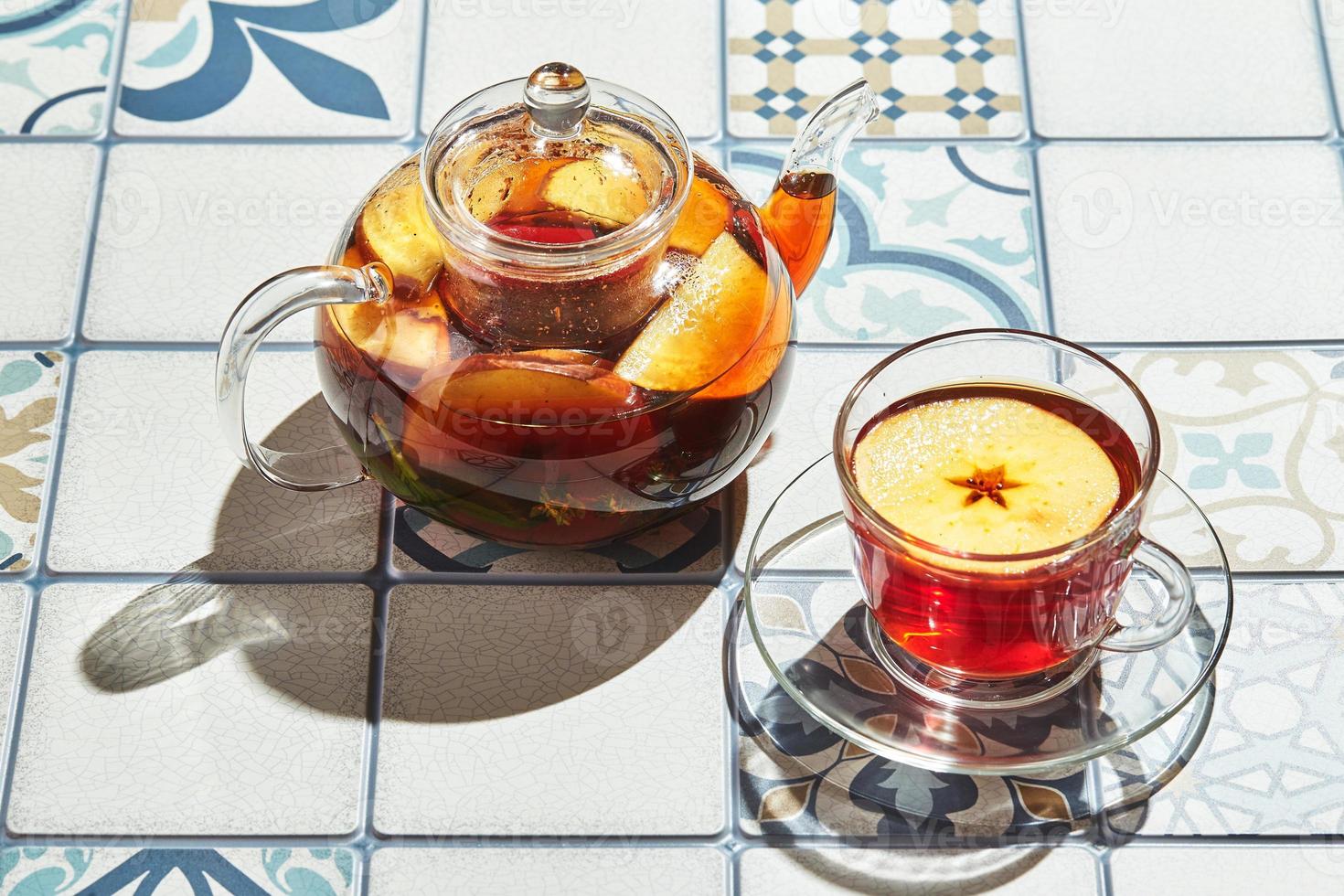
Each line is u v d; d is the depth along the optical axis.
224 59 0.90
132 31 0.91
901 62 0.90
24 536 0.76
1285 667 0.73
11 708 0.73
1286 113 0.88
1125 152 0.87
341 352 0.69
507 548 0.76
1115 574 0.68
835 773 0.71
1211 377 0.80
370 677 0.73
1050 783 0.71
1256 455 0.78
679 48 0.91
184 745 0.72
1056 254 0.83
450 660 0.73
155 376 0.80
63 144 0.87
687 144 0.69
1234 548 0.76
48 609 0.75
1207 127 0.87
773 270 0.71
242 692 0.73
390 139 0.87
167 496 0.77
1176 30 0.90
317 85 0.89
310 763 0.72
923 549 0.65
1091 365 0.69
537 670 0.73
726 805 0.71
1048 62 0.90
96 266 0.83
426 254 0.69
